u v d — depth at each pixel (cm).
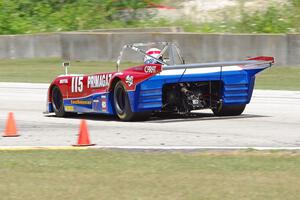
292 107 4062
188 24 9081
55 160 2336
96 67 7375
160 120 3456
